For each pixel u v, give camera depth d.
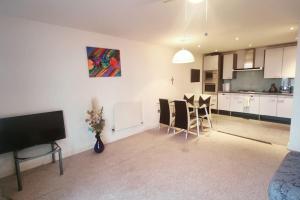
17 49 2.56
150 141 3.86
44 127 2.64
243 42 4.70
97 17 2.62
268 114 5.30
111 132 3.89
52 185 2.36
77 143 3.34
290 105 4.86
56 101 3.01
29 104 2.72
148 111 4.73
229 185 2.24
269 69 5.33
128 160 3.01
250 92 5.67
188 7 2.31
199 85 6.76
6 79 2.49
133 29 3.27
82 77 3.32
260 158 2.94
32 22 2.68
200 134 4.25
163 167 2.74
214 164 2.78
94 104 3.53
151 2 2.13
